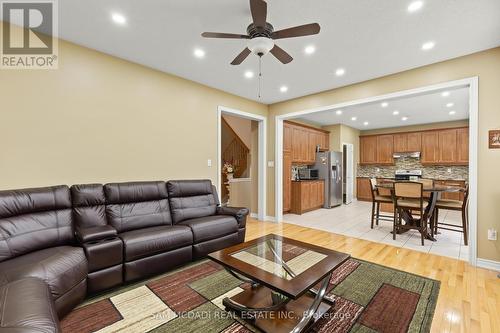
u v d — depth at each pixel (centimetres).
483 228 268
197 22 229
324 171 654
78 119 268
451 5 200
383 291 213
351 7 205
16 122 231
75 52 267
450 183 623
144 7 207
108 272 207
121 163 302
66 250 190
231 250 197
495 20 218
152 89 332
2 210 188
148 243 231
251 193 552
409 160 734
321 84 388
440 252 313
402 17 217
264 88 411
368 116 612
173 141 355
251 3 166
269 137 515
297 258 180
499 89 261
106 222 254
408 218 412
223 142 784
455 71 289
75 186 243
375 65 315
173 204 313
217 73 349
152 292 211
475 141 273
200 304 193
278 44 263
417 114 584
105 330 162
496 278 239
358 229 432
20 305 111
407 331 162
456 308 188
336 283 228
